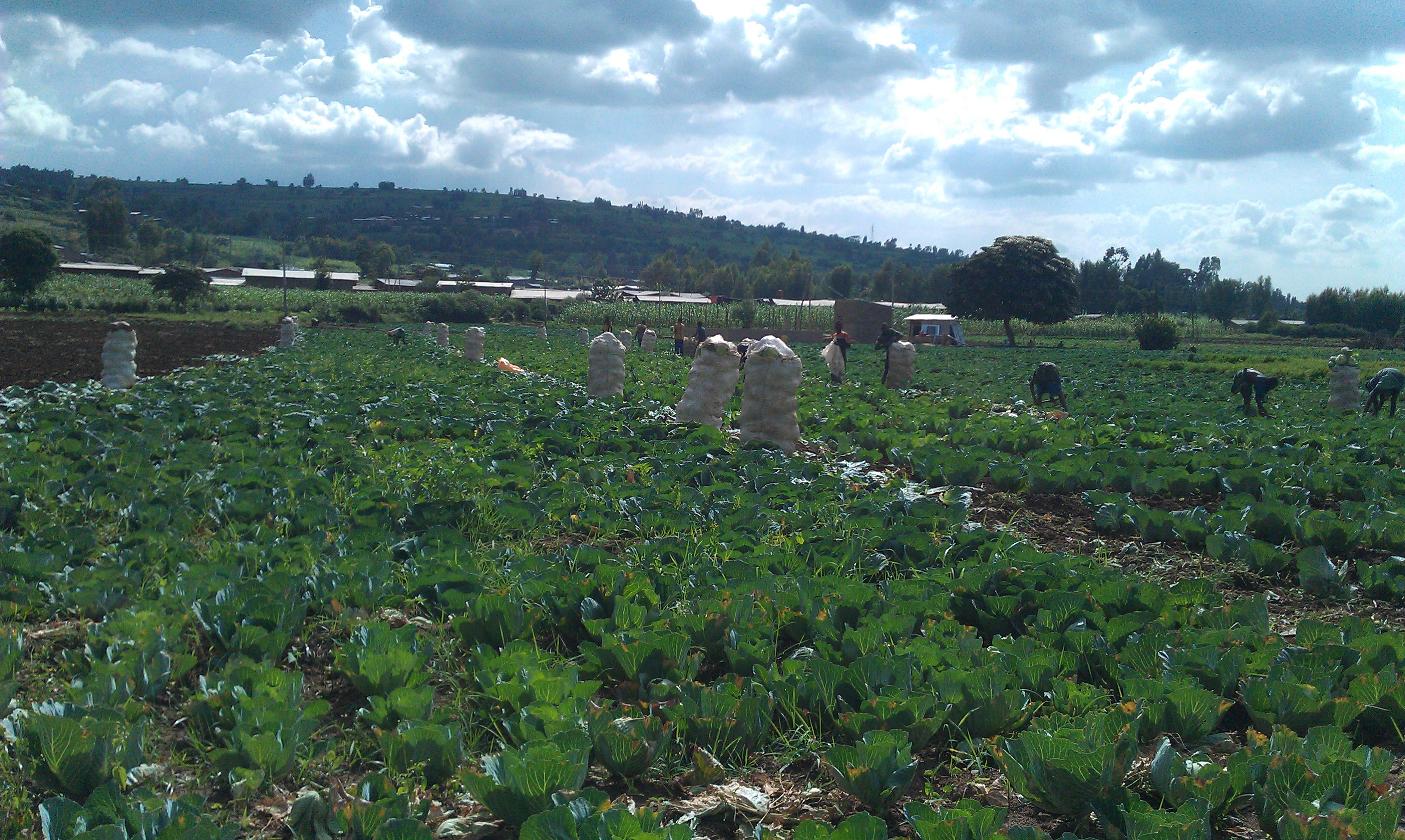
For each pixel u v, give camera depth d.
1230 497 10.15
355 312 66.06
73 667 5.54
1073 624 6.32
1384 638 5.64
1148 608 6.67
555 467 11.76
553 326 71.75
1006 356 46.06
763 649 5.58
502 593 6.33
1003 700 4.84
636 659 5.39
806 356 40.50
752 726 4.75
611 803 4.14
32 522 8.44
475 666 5.48
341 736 4.93
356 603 6.59
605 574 6.55
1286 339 86.81
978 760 4.66
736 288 146.50
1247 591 7.98
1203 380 34.44
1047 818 4.24
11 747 4.53
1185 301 167.00
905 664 5.20
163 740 4.82
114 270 110.38
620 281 184.00
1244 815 4.30
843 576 7.54
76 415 14.03
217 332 45.34
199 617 5.90
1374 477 11.49
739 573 7.17
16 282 61.25
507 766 3.99
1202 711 4.87
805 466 11.75
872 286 151.50
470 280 131.12
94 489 9.32
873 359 39.00
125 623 5.59
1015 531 9.88
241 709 4.67
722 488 10.14
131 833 3.68
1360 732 5.05
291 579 6.50
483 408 16.94
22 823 3.98
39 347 33.00
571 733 4.25
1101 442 15.59
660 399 20.45
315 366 25.89
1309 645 6.07
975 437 15.38
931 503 9.62
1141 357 47.25
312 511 8.62
